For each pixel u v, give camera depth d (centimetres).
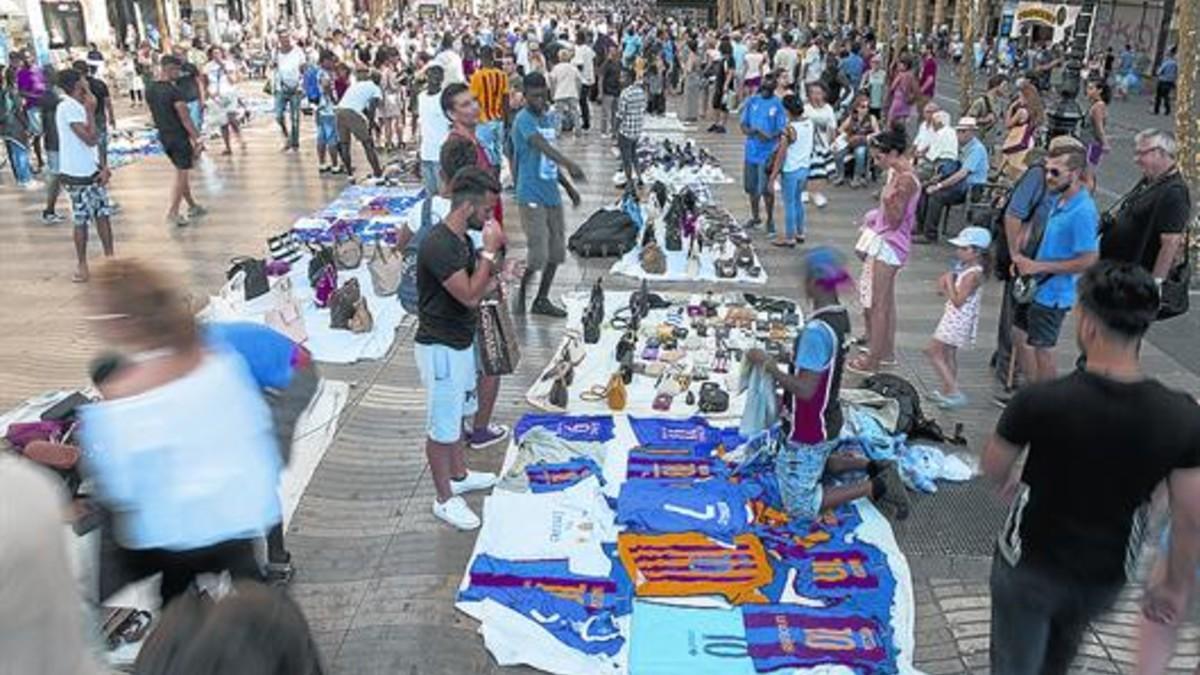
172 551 300
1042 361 609
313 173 1431
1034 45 3553
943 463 567
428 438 504
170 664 162
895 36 2683
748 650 412
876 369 710
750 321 772
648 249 934
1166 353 769
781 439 506
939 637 431
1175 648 395
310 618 436
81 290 875
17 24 2545
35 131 1382
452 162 594
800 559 475
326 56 1542
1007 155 1131
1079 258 561
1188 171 956
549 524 500
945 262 1011
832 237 1099
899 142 671
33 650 185
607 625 427
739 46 2150
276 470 329
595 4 9131
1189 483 278
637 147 1435
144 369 295
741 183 1385
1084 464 287
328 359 726
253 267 765
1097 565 295
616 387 632
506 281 661
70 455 394
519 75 1591
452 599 452
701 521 503
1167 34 3158
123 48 2967
